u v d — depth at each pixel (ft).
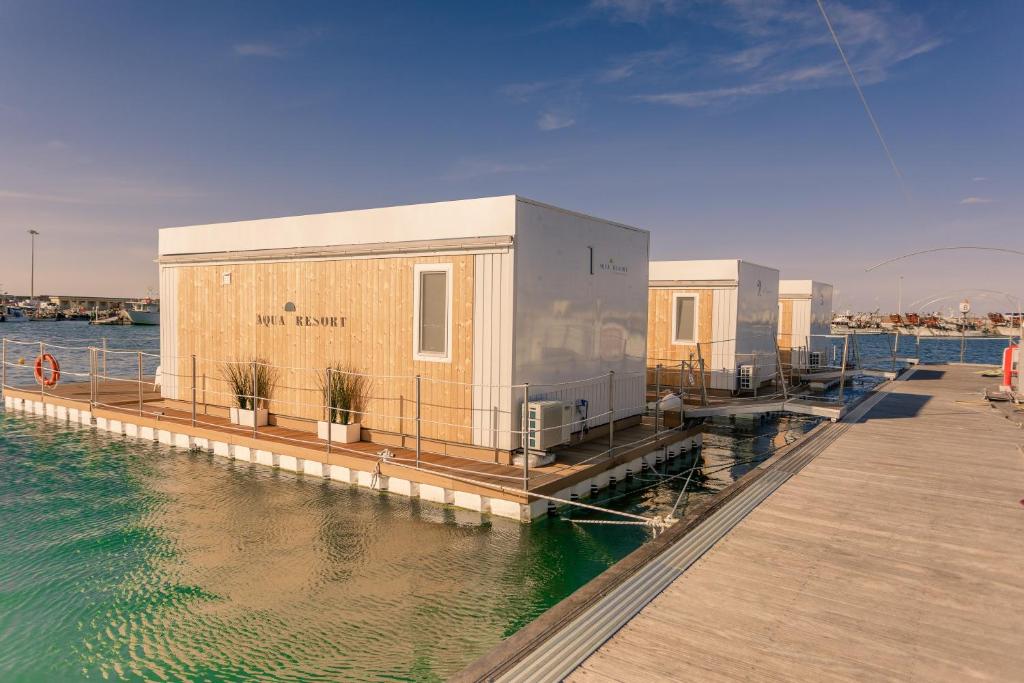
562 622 12.05
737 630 12.00
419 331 29.66
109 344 163.63
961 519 18.75
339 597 17.84
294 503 26.09
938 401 47.21
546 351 28.76
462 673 10.21
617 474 29.48
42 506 25.94
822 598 13.43
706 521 18.15
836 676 10.45
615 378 34.65
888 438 31.76
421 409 29.68
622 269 34.83
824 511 19.48
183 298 40.34
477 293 27.61
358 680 13.76
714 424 48.19
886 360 87.66
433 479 25.67
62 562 20.29
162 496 27.09
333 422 32.40
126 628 16.15
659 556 15.46
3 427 42.47
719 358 49.55
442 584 18.78
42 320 345.92
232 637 15.69
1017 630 12.12
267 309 35.96
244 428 35.14
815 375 60.08
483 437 27.71
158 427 37.45
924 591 13.83
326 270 33.22
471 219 27.73
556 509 24.70
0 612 17.02
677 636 11.74
